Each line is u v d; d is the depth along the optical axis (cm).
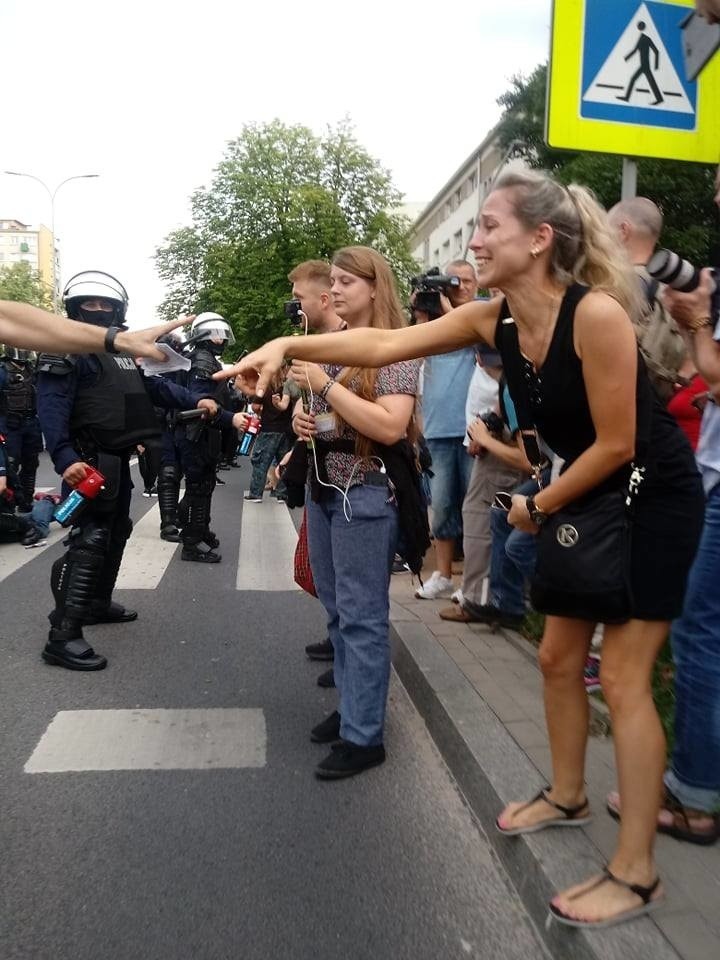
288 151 3894
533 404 235
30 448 955
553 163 1752
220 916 252
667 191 1305
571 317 218
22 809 311
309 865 280
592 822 271
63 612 454
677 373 284
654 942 214
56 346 254
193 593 618
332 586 371
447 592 563
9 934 242
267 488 1134
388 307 348
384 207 4000
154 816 309
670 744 306
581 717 263
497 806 289
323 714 405
